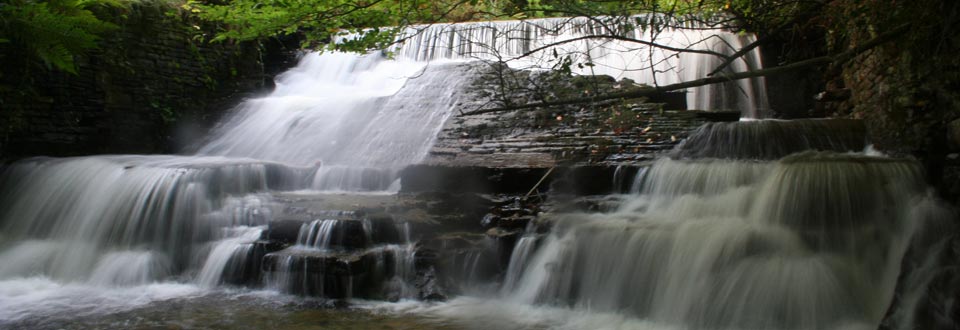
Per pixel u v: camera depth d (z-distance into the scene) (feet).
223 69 44.39
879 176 21.20
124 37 39.19
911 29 20.40
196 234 26.84
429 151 31.89
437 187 28.40
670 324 19.48
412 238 24.34
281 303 21.72
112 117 38.93
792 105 37.24
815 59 18.19
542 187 26.71
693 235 20.30
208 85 43.42
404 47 48.03
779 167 22.08
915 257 17.90
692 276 19.62
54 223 29.63
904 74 24.39
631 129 29.81
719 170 23.66
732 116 31.07
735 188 22.98
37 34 11.75
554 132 31.12
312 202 27.48
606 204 24.29
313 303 21.67
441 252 23.34
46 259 26.73
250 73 46.06
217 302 21.98
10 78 34.65
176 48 41.75
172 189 27.73
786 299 18.11
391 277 22.93
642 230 21.15
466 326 19.40
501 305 21.74
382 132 38.09
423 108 38.88
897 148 24.68
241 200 28.40
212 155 40.91
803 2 22.88
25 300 22.50
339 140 38.75
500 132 32.76
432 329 19.07
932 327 15.60
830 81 34.76
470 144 31.73
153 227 27.40
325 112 41.16
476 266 23.04
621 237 21.31
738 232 19.85
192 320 20.01
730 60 18.78
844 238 20.11
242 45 45.44
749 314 18.33
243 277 23.99
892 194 20.99
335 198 28.76
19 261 26.58
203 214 27.20
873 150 26.91
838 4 24.98
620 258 21.12
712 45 38.73
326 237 23.66
